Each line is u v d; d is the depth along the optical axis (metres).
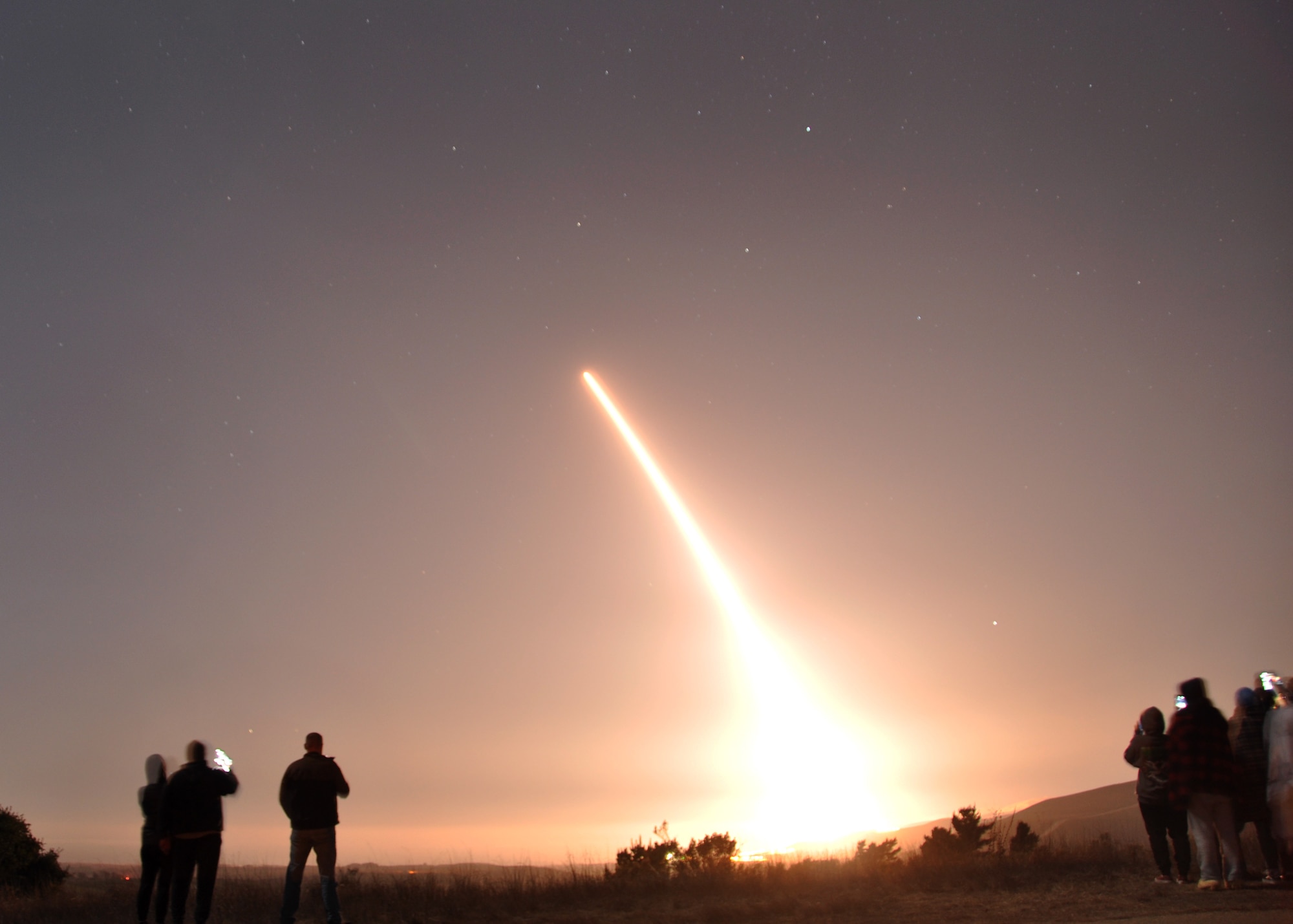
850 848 20.22
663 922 10.70
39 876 18.55
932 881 12.91
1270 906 8.96
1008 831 17.33
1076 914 9.35
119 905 13.27
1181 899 9.97
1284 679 10.10
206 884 9.85
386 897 13.06
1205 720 10.78
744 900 12.41
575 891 13.23
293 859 10.18
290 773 10.41
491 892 13.21
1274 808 9.80
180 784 9.88
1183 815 11.86
